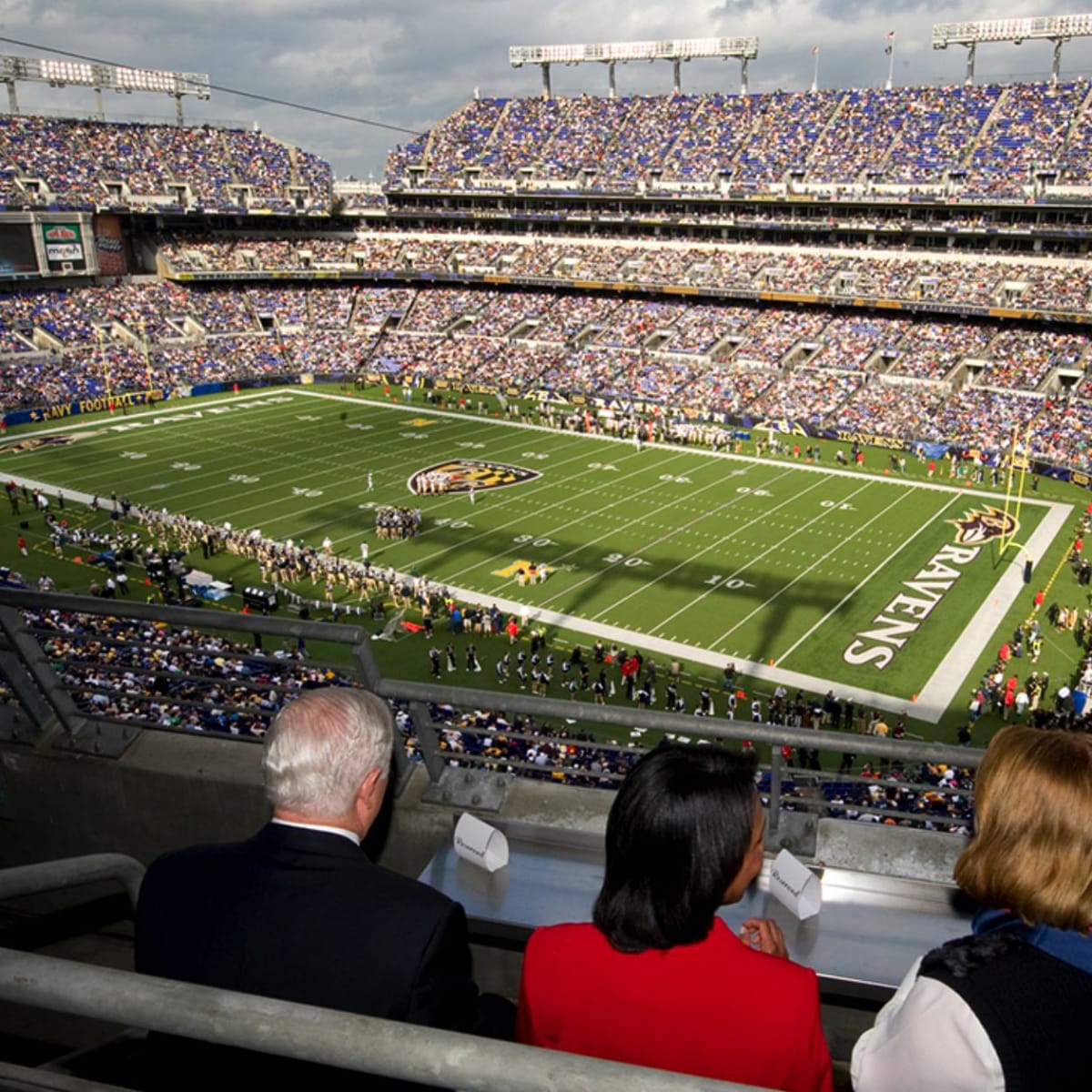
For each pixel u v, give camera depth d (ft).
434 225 311.68
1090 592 130.82
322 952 8.32
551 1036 8.59
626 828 8.35
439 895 8.81
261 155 306.76
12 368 235.20
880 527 157.17
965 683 108.06
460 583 135.95
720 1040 7.98
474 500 172.14
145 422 228.02
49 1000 6.54
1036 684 103.60
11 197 249.34
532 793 16.21
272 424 228.43
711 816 8.19
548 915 13.53
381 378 270.67
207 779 17.61
